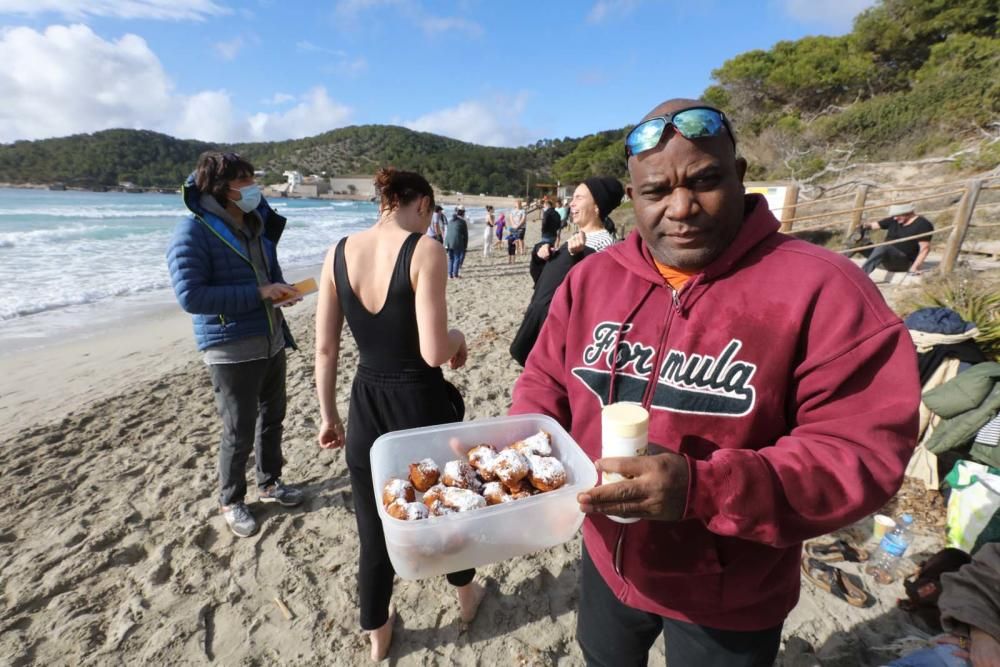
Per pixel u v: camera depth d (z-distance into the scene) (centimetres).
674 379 101
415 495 123
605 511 85
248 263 251
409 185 165
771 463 84
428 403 171
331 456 362
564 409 136
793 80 2686
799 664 195
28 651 206
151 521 291
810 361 87
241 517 279
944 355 279
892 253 656
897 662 152
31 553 263
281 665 203
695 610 109
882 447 81
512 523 104
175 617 224
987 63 1700
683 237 96
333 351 186
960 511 223
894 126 1734
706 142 92
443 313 162
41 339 693
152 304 907
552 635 214
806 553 247
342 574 250
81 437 396
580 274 129
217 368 250
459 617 224
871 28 2627
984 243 781
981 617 135
